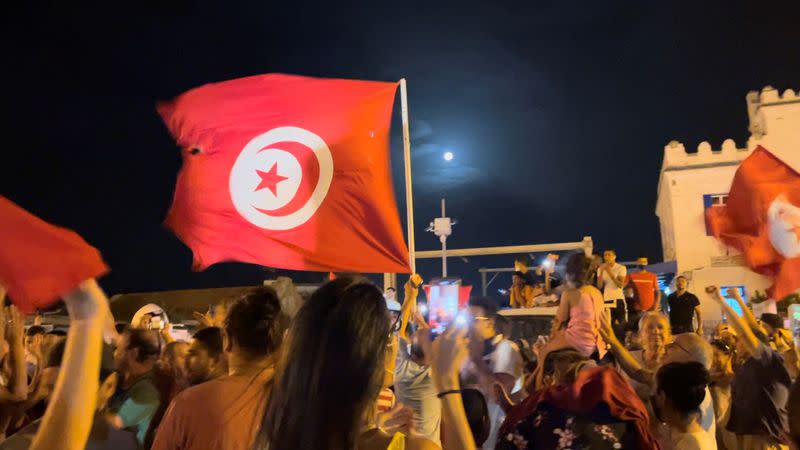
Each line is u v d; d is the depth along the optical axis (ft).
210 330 14.85
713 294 22.36
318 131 26.84
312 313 7.28
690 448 13.48
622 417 10.89
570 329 19.39
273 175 26.66
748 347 22.25
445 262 71.77
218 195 26.73
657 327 19.62
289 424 6.98
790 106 104.99
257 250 26.22
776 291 24.27
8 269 6.64
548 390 11.71
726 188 103.71
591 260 20.30
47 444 6.22
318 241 26.12
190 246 26.53
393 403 14.88
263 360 10.65
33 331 25.43
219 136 27.04
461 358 8.89
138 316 23.95
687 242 103.19
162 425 10.23
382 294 7.63
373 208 26.25
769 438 23.07
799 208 24.45
